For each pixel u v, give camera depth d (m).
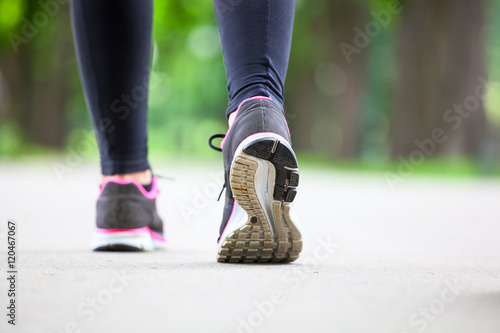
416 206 10.45
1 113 31.16
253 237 3.00
